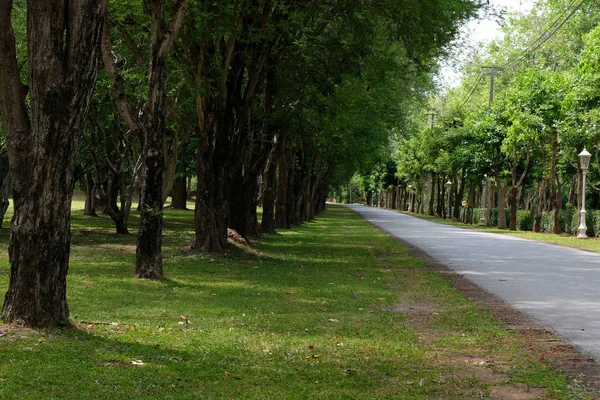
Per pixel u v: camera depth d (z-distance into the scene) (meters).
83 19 7.55
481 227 47.59
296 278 15.31
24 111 7.61
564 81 34.44
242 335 8.71
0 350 6.74
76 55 7.54
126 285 13.17
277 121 23.22
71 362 6.58
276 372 6.80
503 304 11.45
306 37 19.50
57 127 7.49
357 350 7.95
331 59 20.45
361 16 19.50
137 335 8.34
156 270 14.38
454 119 56.91
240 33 18.03
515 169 43.28
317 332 9.06
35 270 7.69
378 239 29.72
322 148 36.69
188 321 9.67
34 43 7.46
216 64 17.25
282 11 18.61
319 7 19.34
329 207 104.44
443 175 70.00
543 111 35.69
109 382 6.02
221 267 17.08
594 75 28.86
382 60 21.20
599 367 7.08
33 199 7.61
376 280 15.05
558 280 14.90
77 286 12.80
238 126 19.78
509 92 37.47
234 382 6.34
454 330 9.23
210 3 16.42
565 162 43.00
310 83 21.88
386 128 35.38
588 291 13.09
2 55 7.47
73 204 63.47
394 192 114.56
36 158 7.51
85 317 9.57
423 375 6.81
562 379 6.58
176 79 20.25
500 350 7.94
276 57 21.38
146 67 16.95
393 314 10.55
